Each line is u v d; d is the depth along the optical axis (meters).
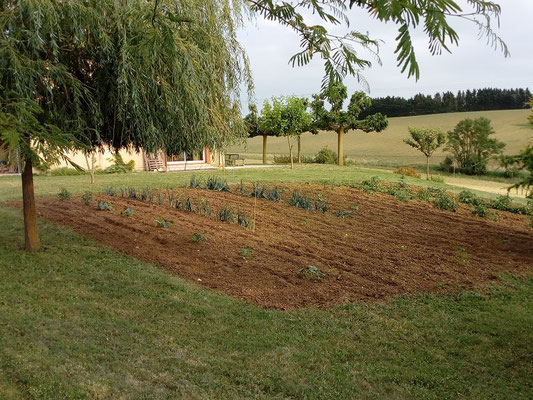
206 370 3.71
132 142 6.13
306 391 3.49
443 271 6.52
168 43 1.41
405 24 0.97
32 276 5.56
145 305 4.94
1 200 11.38
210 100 6.12
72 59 5.45
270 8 1.50
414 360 4.07
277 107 25.00
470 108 69.62
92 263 6.18
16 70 4.52
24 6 4.59
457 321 4.93
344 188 14.81
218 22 6.16
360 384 3.63
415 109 72.19
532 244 8.26
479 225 9.89
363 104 32.19
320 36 1.44
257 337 4.36
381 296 5.55
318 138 64.75
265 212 10.14
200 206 10.51
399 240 8.19
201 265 6.37
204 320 4.67
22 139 4.07
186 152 6.45
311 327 4.64
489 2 1.00
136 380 3.45
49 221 8.55
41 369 3.43
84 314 4.58
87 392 3.19
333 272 6.28
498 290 5.89
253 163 34.31
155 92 5.48
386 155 46.41
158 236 7.59
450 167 34.53
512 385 3.69
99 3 5.05
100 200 10.90
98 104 5.47
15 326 4.12
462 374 3.85
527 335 4.63
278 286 5.75
